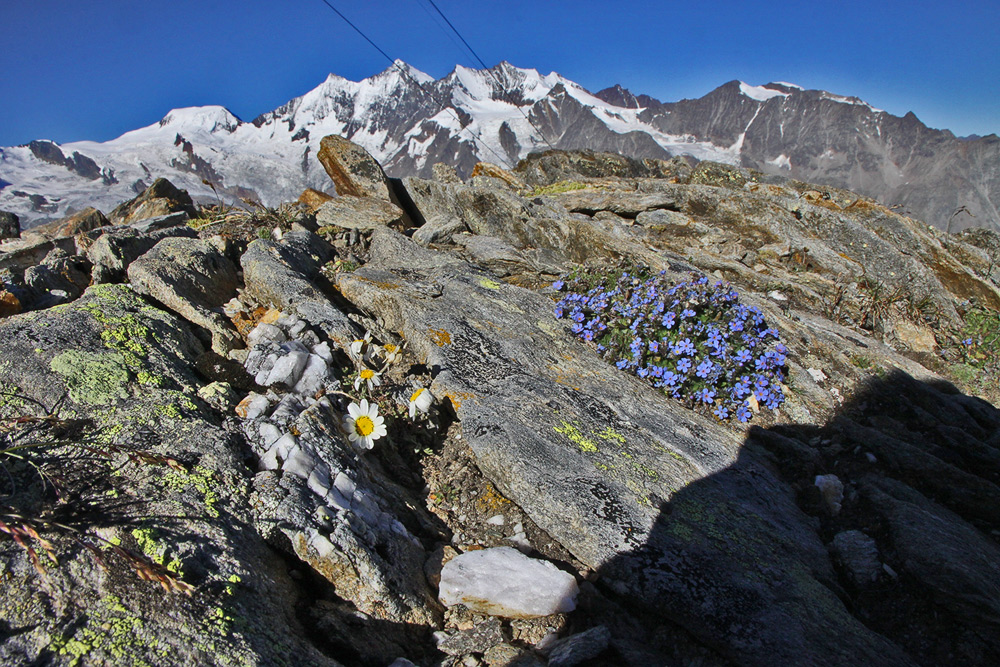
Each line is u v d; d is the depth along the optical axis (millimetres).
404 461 486
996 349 804
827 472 535
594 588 396
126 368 421
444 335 570
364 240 838
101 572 281
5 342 408
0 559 276
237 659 266
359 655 314
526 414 486
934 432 584
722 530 424
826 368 664
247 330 562
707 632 363
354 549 342
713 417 574
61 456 341
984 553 432
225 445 380
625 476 451
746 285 899
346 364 552
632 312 622
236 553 313
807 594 387
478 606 366
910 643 388
